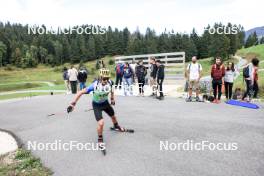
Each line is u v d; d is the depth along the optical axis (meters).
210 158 5.57
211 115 8.97
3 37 153.12
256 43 127.75
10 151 6.95
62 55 139.62
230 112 9.32
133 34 138.25
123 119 9.00
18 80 94.62
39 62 144.25
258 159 5.42
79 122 9.12
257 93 13.09
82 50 132.25
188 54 92.38
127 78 14.91
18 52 140.25
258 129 7.24
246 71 11.52
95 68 103.44
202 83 15.08
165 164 5.41
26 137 7.96
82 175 5.26
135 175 5.05
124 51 130.12
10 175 5.52
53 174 5.43
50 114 10.81
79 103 12.83
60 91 23.73
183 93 14.61
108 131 7.79
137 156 5.89
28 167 5.87
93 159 5.93
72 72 17.77
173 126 7.88
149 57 20.53
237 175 4.82
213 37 78.69
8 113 11.88
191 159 5.57
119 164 5.57
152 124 8.20
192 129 7.50
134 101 12.49
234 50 83.56
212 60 78.19
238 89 12.47
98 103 6.62
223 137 6.75
